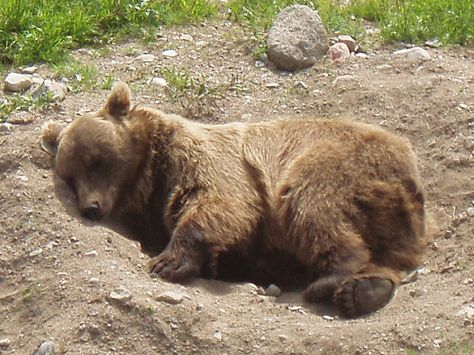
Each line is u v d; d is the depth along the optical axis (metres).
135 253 11.76
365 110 14.68
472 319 10.20
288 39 16.17
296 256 11.84
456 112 14.18
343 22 17.34
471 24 17.02
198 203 11.91
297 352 10.16
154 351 10.32
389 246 11.60
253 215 11.99
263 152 12.46
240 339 10.33
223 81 15.79
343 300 10.83
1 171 12.67
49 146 12.77
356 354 10.04
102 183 12.25
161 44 16.81
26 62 16.16
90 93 15.24
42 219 11.92
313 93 15.37
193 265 11.55
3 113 14.46
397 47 16.81
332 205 11.43
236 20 17.70
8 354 10.55
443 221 12.50
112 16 17.22
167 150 12.40
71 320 10.62
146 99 15.04
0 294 11.36
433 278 11.34
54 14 17.03
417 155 13.67
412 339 10.09
